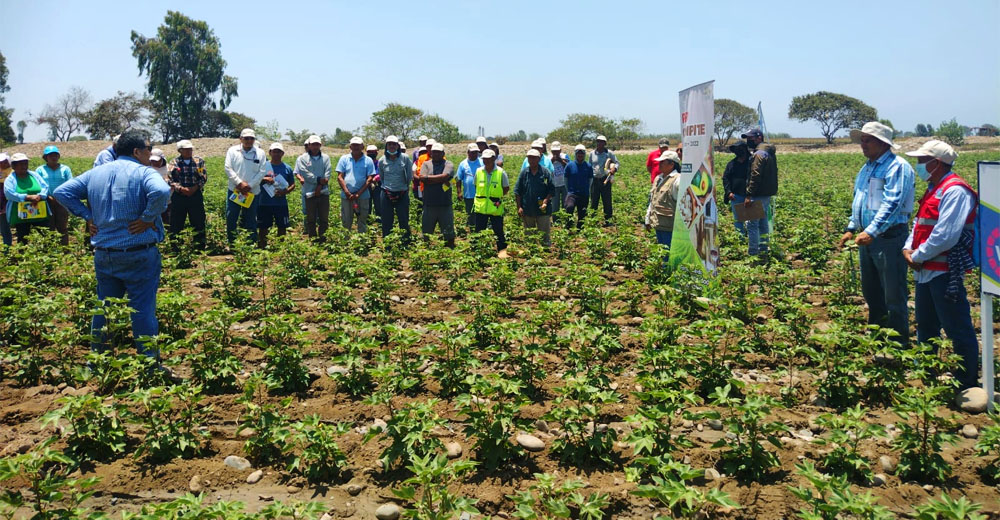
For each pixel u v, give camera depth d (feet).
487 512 14.88
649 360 19.77
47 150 41.78
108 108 258.78
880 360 23.20
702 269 30.40
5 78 233.96
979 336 26.96
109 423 16.85
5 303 28.07
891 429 18.71
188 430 17.31
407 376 19.80
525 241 45.11
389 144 43.70
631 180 102.94
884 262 23.13
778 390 21.52
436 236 39.86
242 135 43.68
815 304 31.50
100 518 12.76
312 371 23.18
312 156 47.16
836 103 272.72
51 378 21.93
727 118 255.91
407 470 16.37
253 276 34.88
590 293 27.71
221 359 21.12
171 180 42.83
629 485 15.62
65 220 43.55
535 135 255.29
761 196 38.68
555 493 14.90
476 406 18.86
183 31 268.00
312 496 15.51
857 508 12.46
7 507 13.73
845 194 69.77
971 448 17.69
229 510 12.87
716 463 16.56
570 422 16.90
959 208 19.54
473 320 26.81
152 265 22.39
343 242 43.50
